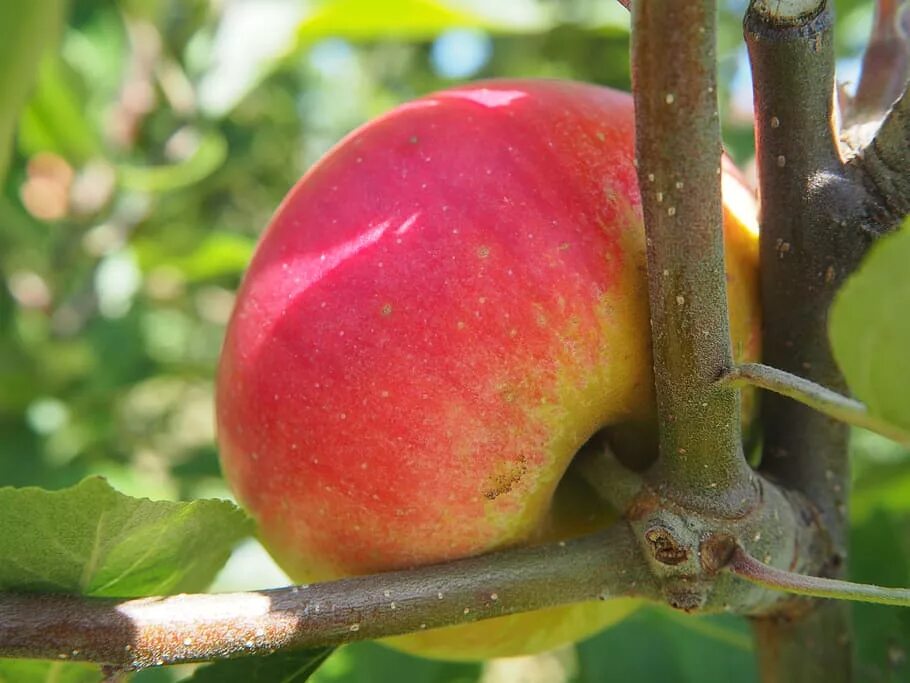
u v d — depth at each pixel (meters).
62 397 0.37
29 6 0.13
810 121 0.15
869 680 0.20
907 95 0.14
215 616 0.14
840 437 0.16
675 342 0.13
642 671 0.23
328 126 0.59
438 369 0.14
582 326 0.14
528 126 0.15
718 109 0.12
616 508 0.15
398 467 0.14
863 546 0.22
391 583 0.14
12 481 0.34
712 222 0.13
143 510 0.14
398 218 0.14
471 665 0.25
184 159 0.37
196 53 0.37
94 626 0.13
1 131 0.14
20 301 0.39
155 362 0.39
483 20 0.33
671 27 0.12
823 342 0.15
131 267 0.38
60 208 0.39
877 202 0.15
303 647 0.14
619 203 0.14
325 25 0.34
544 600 0.14
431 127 0.15
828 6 0.14
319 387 0.14
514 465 0.14
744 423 0.16
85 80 0.37
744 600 0.15
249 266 0.16
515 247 0.14
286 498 0.15
